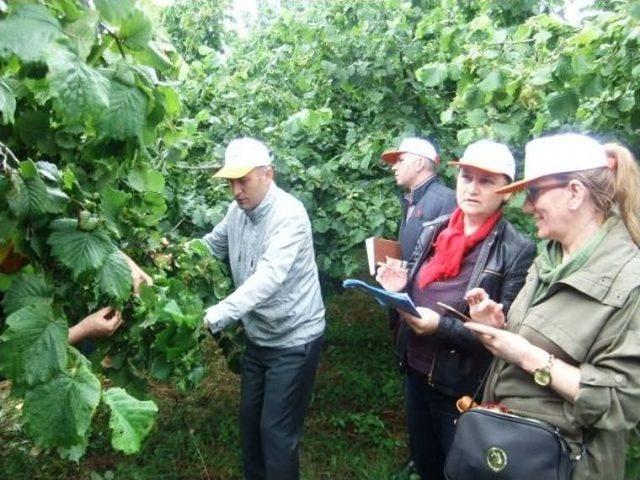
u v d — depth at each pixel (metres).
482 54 2.85
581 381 1.46
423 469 2.77
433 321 2.20
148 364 1.89
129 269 1.29
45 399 1.02
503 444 1.54
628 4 2.30
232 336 2.96
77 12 1.05
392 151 3.49
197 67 4.09
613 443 1.53
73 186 1.32
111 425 1.08
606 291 1.48
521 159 3.39
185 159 3.56
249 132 3.85
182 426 3.89
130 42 1.13
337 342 5.47
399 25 4.10
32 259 1.25
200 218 3.29
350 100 4.52
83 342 1.69
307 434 3.88
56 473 3.33
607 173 1.57
